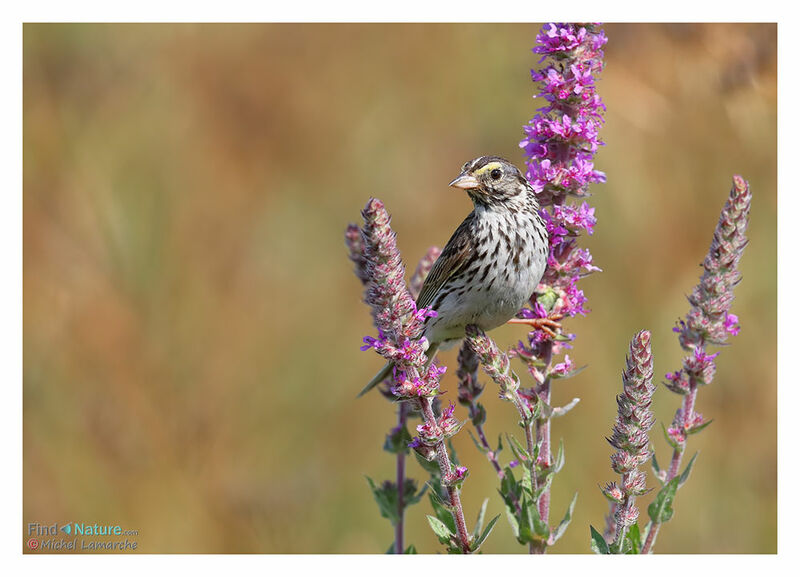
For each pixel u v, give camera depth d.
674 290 12.60
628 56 13.34
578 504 11.65
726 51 12.94
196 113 15.13
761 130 12.78
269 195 14.81
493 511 11.77
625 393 6.55
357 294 14.34
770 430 11.74
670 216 12.93
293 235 14.67
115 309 13.50
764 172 12.67
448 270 9.08
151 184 14.34
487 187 8.87
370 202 6.34
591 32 7.53
